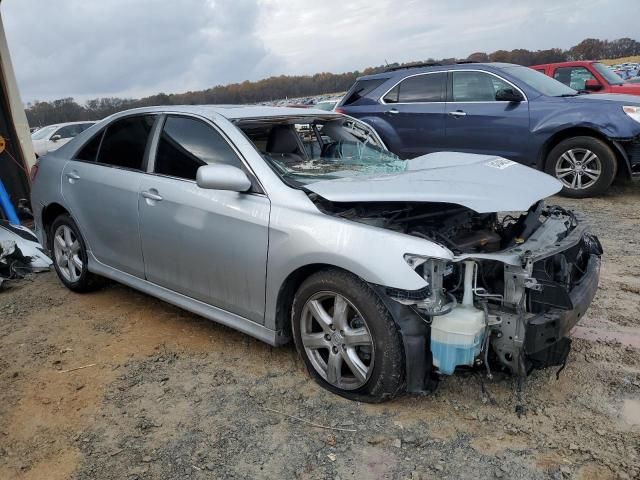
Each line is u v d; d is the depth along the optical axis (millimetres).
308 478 2549
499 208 2938
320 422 2941
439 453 2676
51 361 3754
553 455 2631
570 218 3678
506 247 3201
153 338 4020
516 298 2752
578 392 3123
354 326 3045
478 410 2988
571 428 2820
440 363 2797
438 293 2775
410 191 3088
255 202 3320
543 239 3178
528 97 7809
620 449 2648
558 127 7566
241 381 3379
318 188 3209
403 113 8773
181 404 3170
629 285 4594
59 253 5000
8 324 4410
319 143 4195
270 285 3252
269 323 3340
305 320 3211
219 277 3537
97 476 2619
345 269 2918
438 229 3219
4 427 3033
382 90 9039
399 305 2832
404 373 2904
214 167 3275
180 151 3848
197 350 3805
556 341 2793
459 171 3605
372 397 2998
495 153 8148
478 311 2799
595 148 7473
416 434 2812
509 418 2916
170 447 2803
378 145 4617
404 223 3201
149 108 4215
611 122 7258
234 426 2945
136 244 4102
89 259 4668
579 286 3189
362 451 2711
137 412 3109
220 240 3453
